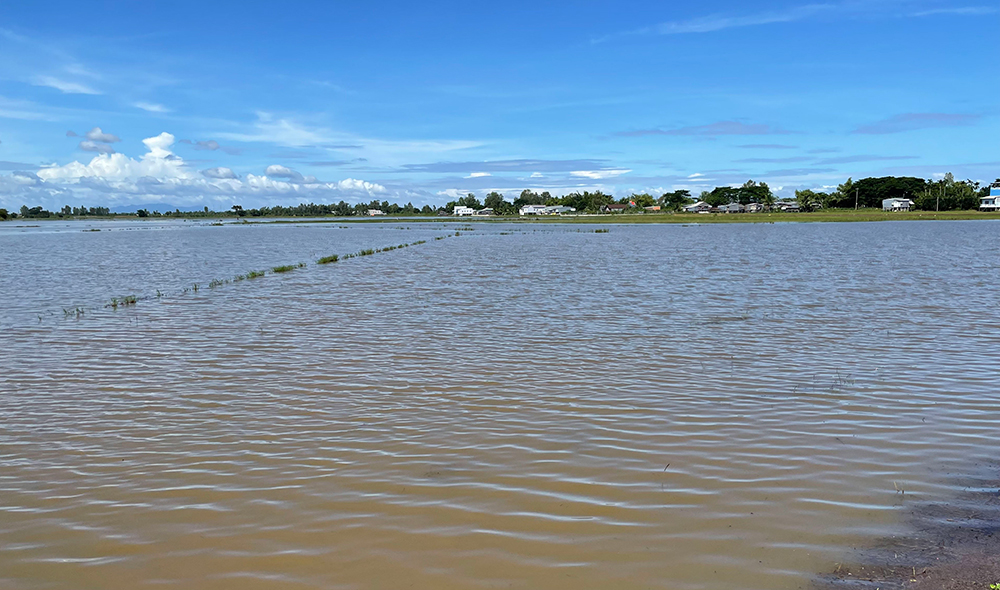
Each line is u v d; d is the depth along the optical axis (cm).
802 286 3034
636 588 685
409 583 697
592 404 1278
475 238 8650
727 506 856
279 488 920
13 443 1099
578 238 8462
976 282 3108
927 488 901
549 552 754
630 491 901
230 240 8819
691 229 11619
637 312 2341
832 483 920
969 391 1332
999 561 714
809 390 1357
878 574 700
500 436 1110
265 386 1425
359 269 4203
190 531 809
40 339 1959
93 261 5219
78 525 828
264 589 691
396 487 920
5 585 704
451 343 1845
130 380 1486
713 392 1351
